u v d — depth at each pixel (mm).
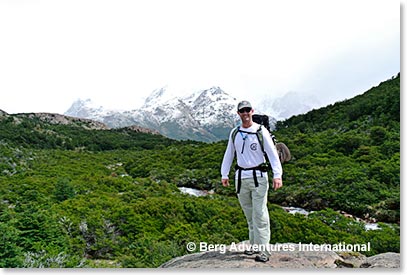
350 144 35406
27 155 43594
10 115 81938
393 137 34031
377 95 50125
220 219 14328
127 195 20125
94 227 12156
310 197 24109
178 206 15188
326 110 57281
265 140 4211
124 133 95875
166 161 43312
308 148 37125
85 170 37156
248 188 4293
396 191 22359
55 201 17578
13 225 9109
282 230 13039
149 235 12445
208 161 39500
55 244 9273
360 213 21547
